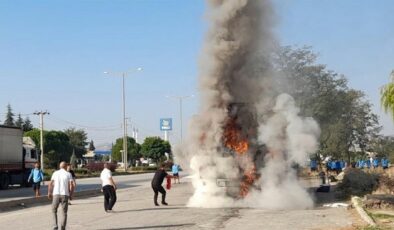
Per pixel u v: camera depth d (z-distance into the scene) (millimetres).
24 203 23844
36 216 18203
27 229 14516
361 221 14742
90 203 23703
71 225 15008
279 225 14273
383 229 12758
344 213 17141
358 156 58594
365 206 18406
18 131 38875
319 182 34062
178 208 19672
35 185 26578
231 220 15562
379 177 28062
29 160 40312
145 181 46375
